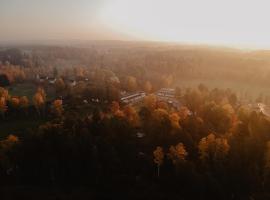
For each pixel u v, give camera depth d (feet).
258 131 373.81
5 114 510.58
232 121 426.92
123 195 293.02
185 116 422.00
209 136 335.26
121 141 355.77
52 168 325.21
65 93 637.30
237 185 298.56
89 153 331.36
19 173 334.24
